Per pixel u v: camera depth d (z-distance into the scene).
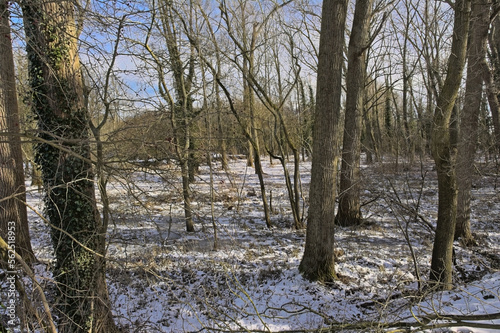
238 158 33.00
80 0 3.89
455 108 7.73
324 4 6.22
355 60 9.84
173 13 7.37
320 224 6.47
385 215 11.49
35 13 3.58
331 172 6.41
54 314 4.63
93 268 4.31
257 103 18.08
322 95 6.35
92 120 4.54
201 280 6.50
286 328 4.93
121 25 3.77
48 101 4.11
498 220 10.86
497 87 8.59
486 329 4.19
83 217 4.30
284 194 15.95
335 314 5.31
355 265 7.34
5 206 6.22
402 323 3.95
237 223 10.68
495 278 6.10
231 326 4.98
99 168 3.41
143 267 4.27
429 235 9.28
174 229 8.87
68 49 4.16
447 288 5.72
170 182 3.82
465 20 5.11
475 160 9.27
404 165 10.09
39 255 7.05
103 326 4.27
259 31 10.43
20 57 4.27
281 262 7.46
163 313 5.45
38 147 4.21
